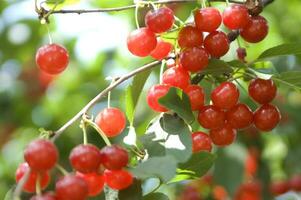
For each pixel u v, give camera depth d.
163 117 0.73
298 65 1.15
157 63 0.76
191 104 0.74
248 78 0.79
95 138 1.12
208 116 0.75
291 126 1.16
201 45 0.75
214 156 0.72
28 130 1.46
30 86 1.47
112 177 0.69
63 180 0.64
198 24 0.74
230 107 0.75
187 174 0.73
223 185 1.06
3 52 1.48
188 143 0.71
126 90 0.78
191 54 0.74
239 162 1.07
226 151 1.07
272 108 0.76
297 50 0.77
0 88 1.47
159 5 0.78
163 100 0.72
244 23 0.76
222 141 0.76
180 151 0.71
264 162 1.14
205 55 0.74
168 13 0.74
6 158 1.47
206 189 1.14
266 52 0.78
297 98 1.20
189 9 1.13
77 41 1.45
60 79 1.46
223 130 0.76
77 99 1.41
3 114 1.46
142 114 1.19
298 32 1.38
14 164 1.46
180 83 0.74
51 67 0.74
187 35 0.74
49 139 0.69
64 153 1.21
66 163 1.20
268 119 0.76
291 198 1.17
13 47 1.48
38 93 1.46
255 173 1.13
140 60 1.39
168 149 0.71
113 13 0.91
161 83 0.75
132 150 0.73
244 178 1.07
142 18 1.12
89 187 0.68
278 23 1.38
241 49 0.80
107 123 0.74
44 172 0.66
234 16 0.76
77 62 1.46
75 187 0.64
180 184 1.14
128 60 1.42
